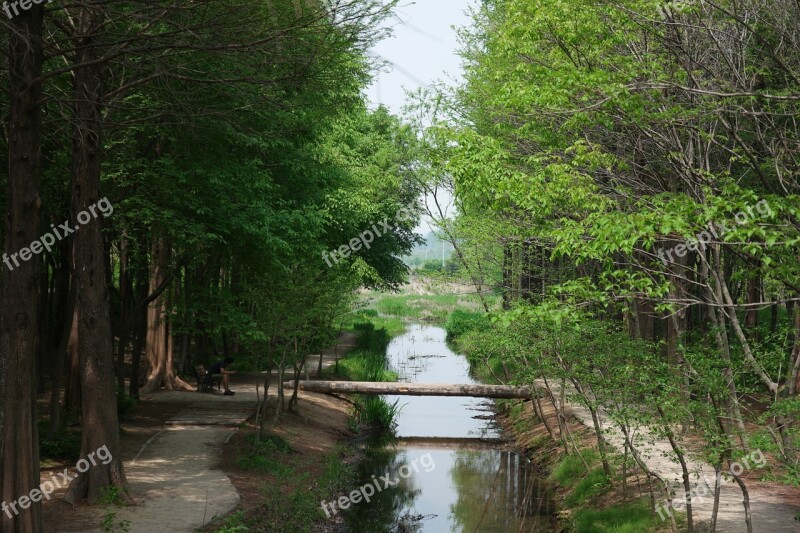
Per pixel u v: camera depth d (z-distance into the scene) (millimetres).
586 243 10609
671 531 12445
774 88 14898
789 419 11945
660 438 12070
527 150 16156
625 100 12062
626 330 17031
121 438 18266
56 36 12961
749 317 23844
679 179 15109
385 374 34438
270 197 21688
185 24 11328
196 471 15828
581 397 15219
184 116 13836
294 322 19406
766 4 12969
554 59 13539
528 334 17656
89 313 13344
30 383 10258
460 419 28547
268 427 20969
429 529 15609
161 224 18391
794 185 12938
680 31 13242
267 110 15797
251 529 12945
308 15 10758
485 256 23594
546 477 19547
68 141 16406
